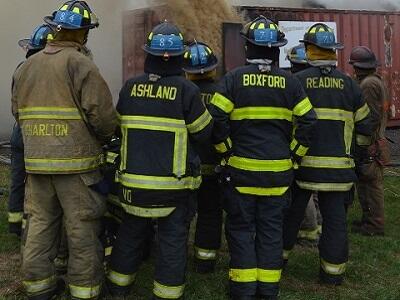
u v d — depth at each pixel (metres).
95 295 3.25
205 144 3.59
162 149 3.20
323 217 3.87
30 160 3.12
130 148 3.24
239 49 9.97
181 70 3.31
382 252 4.61
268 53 3.43
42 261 3.19
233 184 3.45
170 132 3.20
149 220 3.51
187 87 3.22
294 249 4.69
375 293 3.76
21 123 3.20
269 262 3.44
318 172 3.69
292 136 3.54
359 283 3.96
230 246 3.52
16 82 3.23
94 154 3.20
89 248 3.21
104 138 3.20
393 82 12.81
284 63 11.16
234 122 3.44
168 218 3.29
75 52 3.13
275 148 3.41
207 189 3.91
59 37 3.19
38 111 3.10
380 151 5.01
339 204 3.80
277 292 3.48
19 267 4.05
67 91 3.07
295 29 11.42
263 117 3.40
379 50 12.62
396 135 11.96
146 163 3.20
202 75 3.83
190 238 4.87
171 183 3.19
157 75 3.24
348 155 3.76
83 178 3.14
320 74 3.74
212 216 3.97
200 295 3.63
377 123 4.83
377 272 4.18
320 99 3.70
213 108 3.40
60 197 3.17
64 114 3.07
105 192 3.24
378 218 5.12
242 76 3.41
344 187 3.71
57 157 3.07
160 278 3.29
